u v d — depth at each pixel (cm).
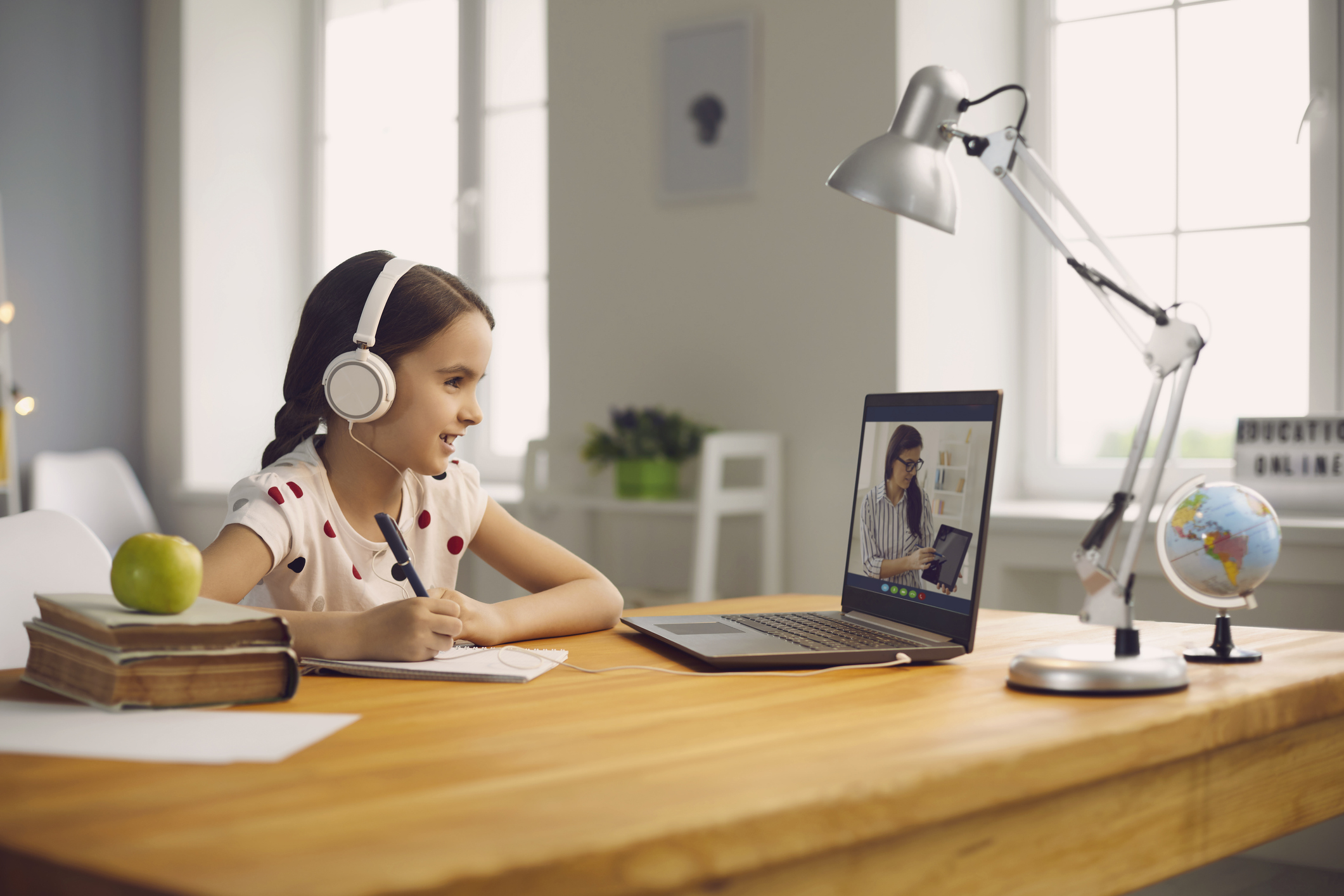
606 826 49
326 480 119
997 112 252
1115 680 79
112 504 345
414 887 42
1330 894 174
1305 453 198
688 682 88
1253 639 107
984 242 249
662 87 262
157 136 371
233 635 78
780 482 246
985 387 250
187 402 368
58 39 357
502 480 336
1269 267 225
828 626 111
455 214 342
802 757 62
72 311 362
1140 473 238
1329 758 87
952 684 85
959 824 61
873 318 234
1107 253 95
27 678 86
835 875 56
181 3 362
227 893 41
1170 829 73
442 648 95
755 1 249
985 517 95
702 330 258
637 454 250
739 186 251
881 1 231
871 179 108
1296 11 221
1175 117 236
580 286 277
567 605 116
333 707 78
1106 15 244
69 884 45
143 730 69
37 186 354
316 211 386
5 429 317
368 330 107
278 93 383
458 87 344
